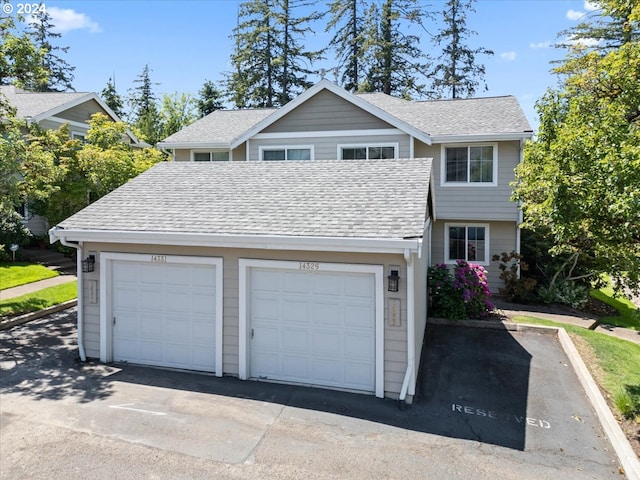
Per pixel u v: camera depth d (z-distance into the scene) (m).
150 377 8.23
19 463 5.36
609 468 5.48
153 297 8.80
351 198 8.67
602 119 7.32
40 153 12.47
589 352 9.66
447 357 9.49
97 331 9.03
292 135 17.03
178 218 8.61
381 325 7.46
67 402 7.09
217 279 8.31
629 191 5.80
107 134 19.73
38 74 12.89
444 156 16.30
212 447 5.80
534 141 9.48
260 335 8.23
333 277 7.82
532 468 5.45
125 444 5.84
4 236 16.78
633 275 7.25
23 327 11.23
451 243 16.86
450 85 35.59
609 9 9.73
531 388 7.93
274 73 36.19
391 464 5.48
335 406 7.12
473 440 6.12
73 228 8.62
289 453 5.69
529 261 16.81
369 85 33.59
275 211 8.49
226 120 21.52
